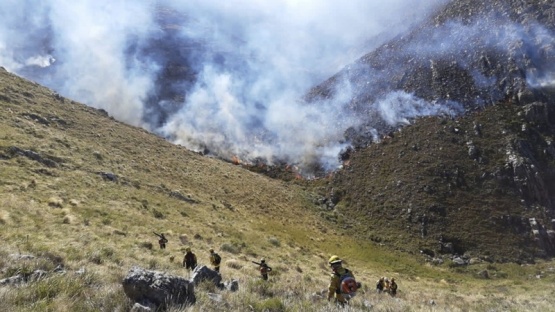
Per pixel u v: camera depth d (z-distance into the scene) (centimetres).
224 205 5062
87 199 3183
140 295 727
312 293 1284
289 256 3706
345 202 7312
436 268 5444
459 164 7075
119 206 3322
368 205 7019
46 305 677
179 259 2262
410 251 5878
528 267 5394
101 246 1859
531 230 6028
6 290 709
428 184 6888
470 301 2489
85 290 798
